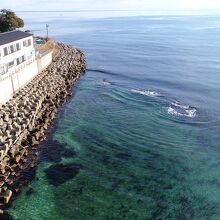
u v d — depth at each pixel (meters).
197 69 88.69
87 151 37.94
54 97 54.38
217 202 29.56
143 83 72.38
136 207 28.53
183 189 31.34
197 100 59.25
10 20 83.44
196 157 37.56
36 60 60.47
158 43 151.75
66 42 157.12
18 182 31.16
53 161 35.38
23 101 46.97
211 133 43.97
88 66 90.62
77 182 31.78
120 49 132.12
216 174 34.09
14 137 36.56
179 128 45.41
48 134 41.88
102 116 49.31
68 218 26.92
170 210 28.31
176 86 69.94
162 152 38.44
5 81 45.62
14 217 26.61
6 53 50.78
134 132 43.66
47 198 29.22
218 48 130.25
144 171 34.28
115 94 61.69
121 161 36.09
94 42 158.12
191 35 188.75
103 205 28.64
